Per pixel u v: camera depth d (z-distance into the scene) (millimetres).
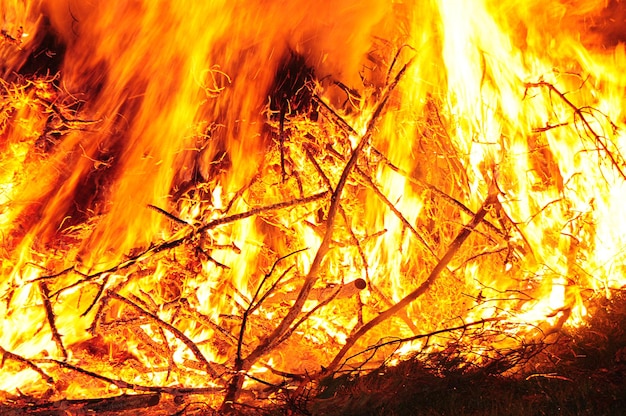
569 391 3453
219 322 4441
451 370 3775
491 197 4480
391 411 3451
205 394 3721
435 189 4660
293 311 3855
